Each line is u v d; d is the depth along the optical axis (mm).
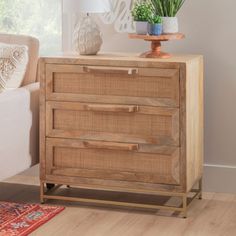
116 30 5348
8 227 4586
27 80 5211
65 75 4887
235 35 5141
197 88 4926
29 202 5094
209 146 5281
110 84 4812
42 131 4965
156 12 4973
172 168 4766
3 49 4973
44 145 4973
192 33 5211
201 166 5117
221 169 5266
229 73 5184
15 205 4969
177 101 4699
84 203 5043
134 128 4812
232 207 4973
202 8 5172
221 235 4516
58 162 4977
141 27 4891
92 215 4824
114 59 4789
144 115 4781
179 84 4680
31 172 5617
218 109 5234
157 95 4738
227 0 5125
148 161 4816
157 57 4836
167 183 4793
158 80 4723
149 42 5297
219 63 5191
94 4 4957
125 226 4645
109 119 4848
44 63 4898
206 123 5266
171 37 4836
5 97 4789
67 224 4676
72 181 4961
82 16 5402
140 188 4844
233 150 5246
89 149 4910
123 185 4875
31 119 5027
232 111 5215
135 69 4738
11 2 5656
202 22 5184
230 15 5133
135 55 5004
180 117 4711
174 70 4672
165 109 4727
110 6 5328
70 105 4891
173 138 4738
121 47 5359
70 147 4938
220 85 5207
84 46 4984
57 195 5195
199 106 4996
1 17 5691
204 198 5152
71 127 4922
